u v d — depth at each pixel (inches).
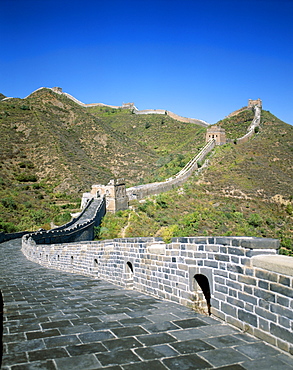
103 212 2247.8
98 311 372.5
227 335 287.4
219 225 2159.2
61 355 250.8
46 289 543.5
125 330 303.3
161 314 351.3
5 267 904.3
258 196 2694.4
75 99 7701.8
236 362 238.2
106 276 610.9
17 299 463.2
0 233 1562.5
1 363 237.5
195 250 364.8
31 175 3361.2
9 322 335.6
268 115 4820.4
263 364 234.8
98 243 650.2
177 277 396.5
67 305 410.6
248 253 294.2
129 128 6397.6
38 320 341.1
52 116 4746.6
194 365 233.9
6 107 4648.1
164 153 4739.2
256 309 283.3
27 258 1118.4
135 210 2347.4
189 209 2427.4
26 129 4197.8
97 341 277.4
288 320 252.7
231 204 2556.6
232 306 310.5
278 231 2160.4
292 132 4183.1
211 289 339.9
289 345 251.1
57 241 1428.4
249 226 2181.3
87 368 230.1
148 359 243.3
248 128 4461.1
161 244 444.5
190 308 371.2
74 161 3740.2
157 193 2778.1
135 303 405.7
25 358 245.9
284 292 256.7
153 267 447.8
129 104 7598.4
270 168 3267.7
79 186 3211.1
